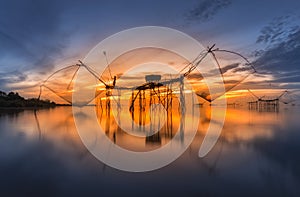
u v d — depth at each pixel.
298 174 4.04
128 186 3.53
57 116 19.28
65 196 3.19
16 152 5.80
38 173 4.14
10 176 3.99
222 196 3.18
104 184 3.62
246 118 17.66
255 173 4.12
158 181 3.73
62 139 7.80
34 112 24.98
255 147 6.39
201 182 3.68
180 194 3.26
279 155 5.41
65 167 4.48
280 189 3.38
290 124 12.90
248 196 3.19
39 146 6.57
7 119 15.73
